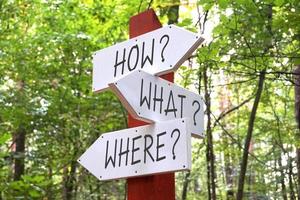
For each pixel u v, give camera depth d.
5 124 7.59
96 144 2.41
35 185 4.80
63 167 8.14
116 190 9.77
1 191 4.59
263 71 4.65
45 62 7.61
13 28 7.52
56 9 7.65
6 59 7.27
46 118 7.61
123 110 7.67
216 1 4.40
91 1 7.04
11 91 7.30
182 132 2.11
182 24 5.07
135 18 2.62
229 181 11.05
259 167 10.36
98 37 7.51
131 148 2.27
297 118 6.70
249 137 6.72
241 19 4.68
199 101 2.47
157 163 2.15
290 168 8.78
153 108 2.23
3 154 5.27
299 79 5.02
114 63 2.50
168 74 2.46
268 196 10.53
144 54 2.40
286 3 4.24
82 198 8.85
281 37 4.63
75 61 7.80
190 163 2.06
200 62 4.56
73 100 7.73
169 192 2.31
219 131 8.87
